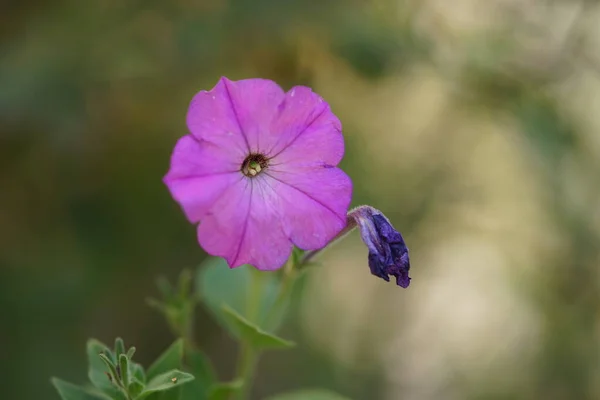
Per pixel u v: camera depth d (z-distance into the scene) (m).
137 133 0.76
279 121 0.57
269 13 0.72
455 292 1.03
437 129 0.85
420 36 0.75
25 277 0.75
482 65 0.75
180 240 0.79
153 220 0.77
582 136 0.78
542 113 0.75
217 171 0.56
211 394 0.60
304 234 0.57
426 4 0.77
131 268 0.78
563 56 0.77
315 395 0.65
